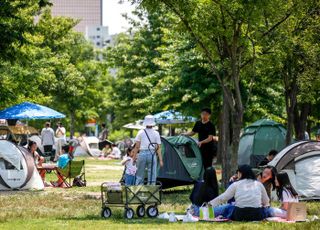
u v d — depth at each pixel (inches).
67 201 788.6
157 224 576.1
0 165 948.0
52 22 2134.6
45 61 1667.1
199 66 1483.8
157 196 642.2
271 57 914.7
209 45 899.4
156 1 835.4
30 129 1537.9
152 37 2193.7
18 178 954.1
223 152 959.6
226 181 940.0
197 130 839.7
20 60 1240.8
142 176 767.7
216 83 1496.1
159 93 1590.8
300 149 804.6
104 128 2564.0
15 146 964.6
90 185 1056.2
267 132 1382.9
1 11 1127.6
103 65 2539.4
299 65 1050.1
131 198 628.1
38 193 902.4
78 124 3307.1
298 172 800.3
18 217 636.7
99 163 1823.3
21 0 1234.6
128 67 2273.6
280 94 1545.3
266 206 614.2
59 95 2458.2
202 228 544.4
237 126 884.0
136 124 2182.6
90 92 2851.9
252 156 1371.8
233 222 590.2
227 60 892.6
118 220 611.5
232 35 850.1
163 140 914.7
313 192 794.8
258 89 1531.7
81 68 2837.1
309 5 923.4
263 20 897.5
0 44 1140.5
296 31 973.8
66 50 2356.1
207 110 834.2
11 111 1445.6
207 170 630.5
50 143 1606.8
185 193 918.4
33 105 1467.8
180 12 844.6
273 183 690.8
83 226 561.3
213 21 839.1
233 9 812.6
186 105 1571.1
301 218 605.0
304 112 1284.4
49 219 620.7
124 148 2263.8
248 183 603.2
